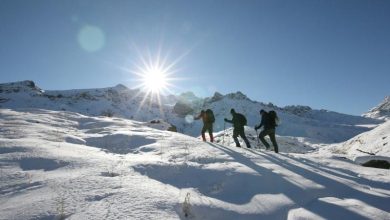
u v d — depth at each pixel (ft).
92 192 16.89
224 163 26.99
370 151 83.46
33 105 328.29
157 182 20.31
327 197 19.94
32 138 37.11
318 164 32.48
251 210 16.67
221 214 15.89
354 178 26.35
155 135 44.83
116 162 24.75
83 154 27.50
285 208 17.31
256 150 38.91
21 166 22.30
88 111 372.99
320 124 638.94
